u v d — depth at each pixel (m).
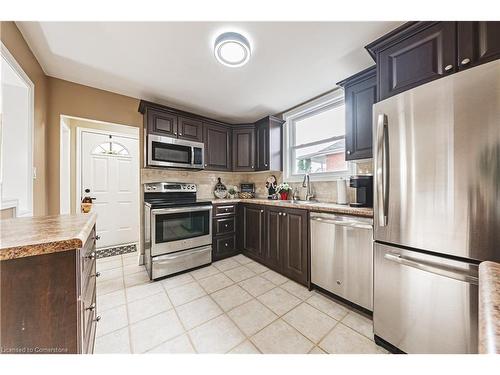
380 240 1.31
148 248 2.40
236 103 2.83
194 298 1.87
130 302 1.80
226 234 2.93
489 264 0.60
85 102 2.31
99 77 2.14
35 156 1.82
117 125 2.53
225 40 1.50
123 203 3.57
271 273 2.41
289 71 2.03
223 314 1.64
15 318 0.60
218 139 3.22
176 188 2.90
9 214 1.35
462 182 0.99
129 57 1.79
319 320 1.57
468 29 1.06
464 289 0.99
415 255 1.15
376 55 1.43
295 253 2.18
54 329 0.64
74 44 1.62
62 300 0.65
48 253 0.63
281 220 2.37
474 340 0.97
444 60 1.12
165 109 2.65
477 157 0.95
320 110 2.75
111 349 1.28
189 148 2.85
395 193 1.23
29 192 1.67
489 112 0.92
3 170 1.57
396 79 1.32
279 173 3.28
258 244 2.75
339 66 1.95
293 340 1.36
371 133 1.80
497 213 0.90
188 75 2.09
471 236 0.97
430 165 1.09
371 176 1.83
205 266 2.62
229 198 3.48
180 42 1.60
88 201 2.05
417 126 1.13
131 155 3.65
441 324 1.06
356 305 1.67
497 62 0.90
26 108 1.66
